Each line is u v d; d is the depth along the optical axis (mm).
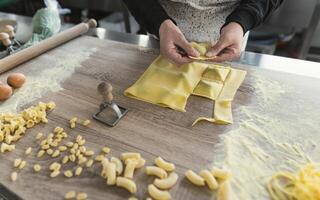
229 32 596
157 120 511
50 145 463
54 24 832
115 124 502
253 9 633
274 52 1562
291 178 398
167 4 732
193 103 549
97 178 408
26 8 1516
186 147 454
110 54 713
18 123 496
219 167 419
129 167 408
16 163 431
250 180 400
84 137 479
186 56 593
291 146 451
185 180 400
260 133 476
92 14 1717
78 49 740
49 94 583
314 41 1363
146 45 747
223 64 651
